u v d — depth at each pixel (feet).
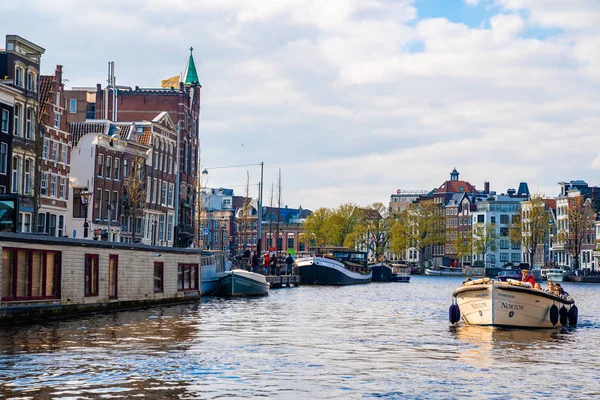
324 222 549.54
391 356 95.30
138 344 99.60
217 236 594.24
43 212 231.71
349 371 83.30
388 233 613.11
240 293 220.84
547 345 109.50
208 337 110.32
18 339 101.19
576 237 480.64
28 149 220.64
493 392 73.82
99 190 268.41
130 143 289.53
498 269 541.34
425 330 126.72
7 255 116.06
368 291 285.64
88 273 140.36
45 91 236.22
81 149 264.72
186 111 356.18
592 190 525.75
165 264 174.91
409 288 327.47
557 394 73.67
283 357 91.91
